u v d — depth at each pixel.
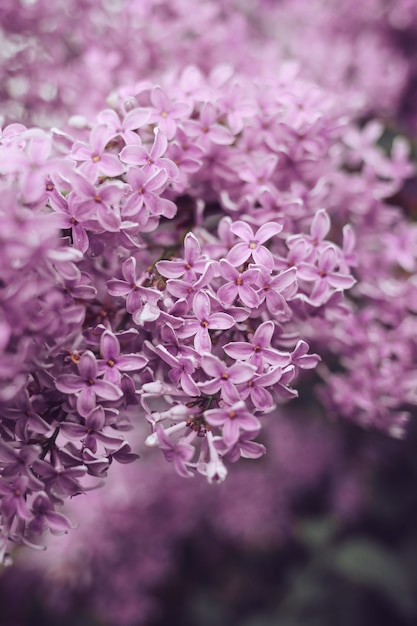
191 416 0.33
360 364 0.42
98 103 0.45
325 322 0.39
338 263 0.36
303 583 0.62
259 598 0.68
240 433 0.33
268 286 0.33
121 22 0.46
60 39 0.47
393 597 0.57
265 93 0.39
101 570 0.60
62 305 0.31
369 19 0.58
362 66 0.56
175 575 0.67
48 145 0.31
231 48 0.49
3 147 0.32
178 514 0.63
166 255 0.36
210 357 0.32
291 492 0.70
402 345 0.41
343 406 0.42
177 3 0.48
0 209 0.30
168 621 0.66
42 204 0.32
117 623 0.62
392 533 0.62
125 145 0.35
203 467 0.33
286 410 0.60
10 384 0.31
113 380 0.33
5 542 0.33
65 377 0.32
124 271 0.33
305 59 0.56
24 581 0.62
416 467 0.62
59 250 0.31
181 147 0.36
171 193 0.36
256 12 0.61
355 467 0.66
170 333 0.33
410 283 0.42
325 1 0.60
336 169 0.43
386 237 0.43
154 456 0.63
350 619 0.61
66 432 0.33
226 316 0.33
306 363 0.33
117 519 0.59
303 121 0.38
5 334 0.30
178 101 0.36
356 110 0.47
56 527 0.33
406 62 0.56
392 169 0.43
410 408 0.47
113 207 0.33
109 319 0.35
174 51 0.48
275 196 0.37
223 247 0.36
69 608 0.62
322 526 0.62
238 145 0.38
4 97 0.45
